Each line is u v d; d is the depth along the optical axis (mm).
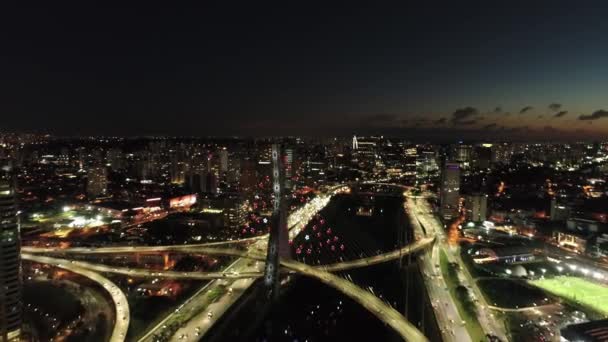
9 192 180000
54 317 199000
